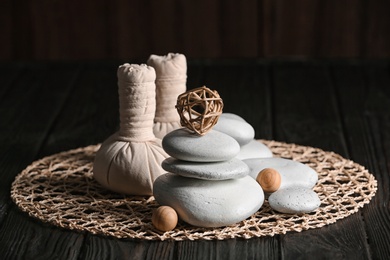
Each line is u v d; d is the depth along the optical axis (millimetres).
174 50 3721
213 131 1851
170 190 1814
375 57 3697
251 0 3668
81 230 1802
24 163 2354
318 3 3662
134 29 3709
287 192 1892
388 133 2643
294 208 1853
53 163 2250
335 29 3686
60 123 2789
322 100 3055
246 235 1753
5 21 3719
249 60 3686
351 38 3689
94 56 3742
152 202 1961
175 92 2129
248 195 1816
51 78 3418
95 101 3068
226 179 1820
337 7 3662
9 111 2928
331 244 1758
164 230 1770
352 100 3047
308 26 3688
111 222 1819
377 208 1959
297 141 2566
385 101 3027
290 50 3717
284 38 3705
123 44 3727
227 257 1694
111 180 1987
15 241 1777
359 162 2350
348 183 2053
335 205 1919
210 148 1789
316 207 1869
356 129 2691
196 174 1779
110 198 1998
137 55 3734
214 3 3670
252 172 2025
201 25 3693
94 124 2783
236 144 1823
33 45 3742
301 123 2770
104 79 3398
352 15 3668
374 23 3670
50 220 1838
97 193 2004
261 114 2881
